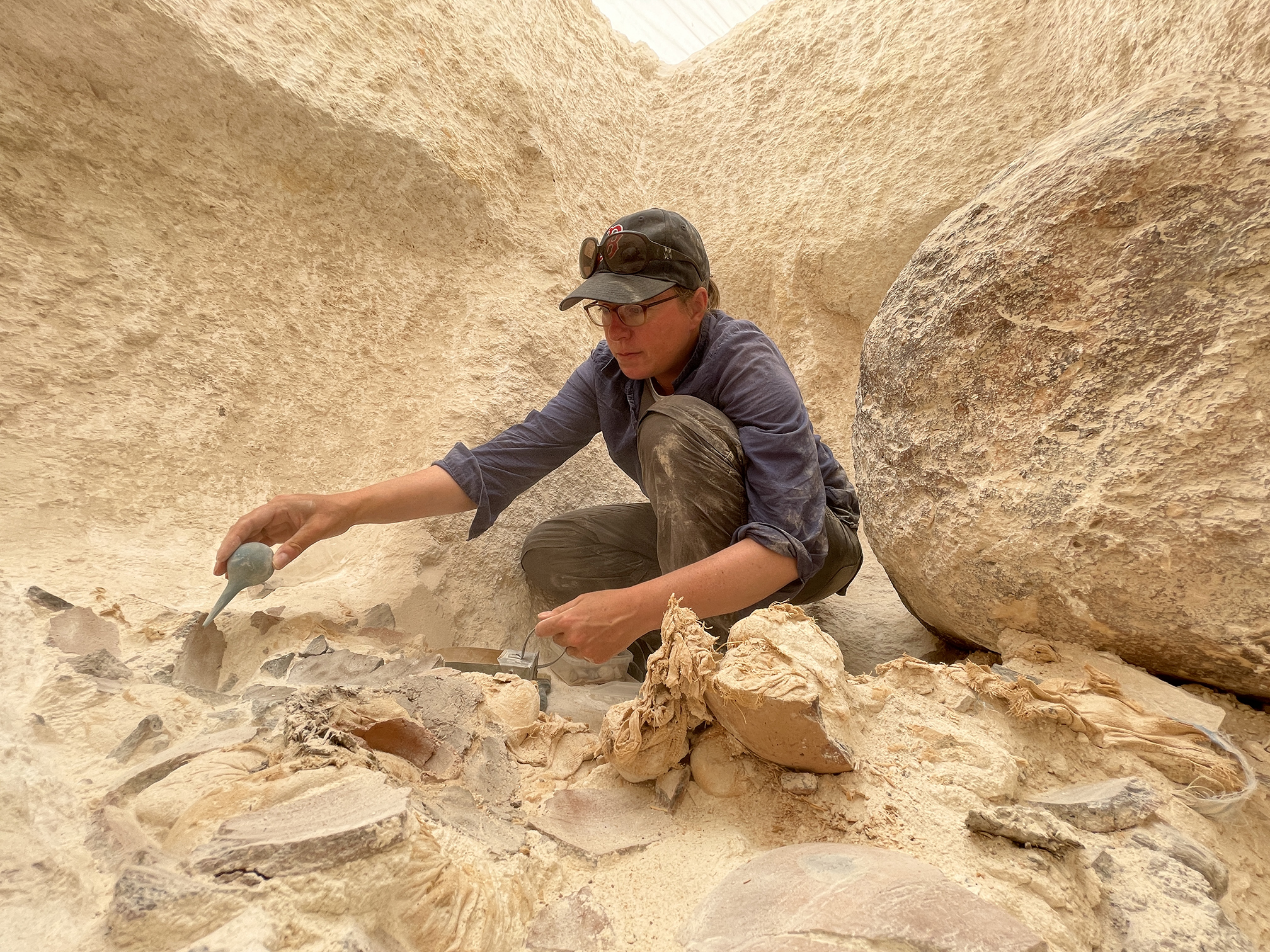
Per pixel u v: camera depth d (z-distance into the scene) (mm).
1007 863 750
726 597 1226
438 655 1281
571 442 1739
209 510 1491
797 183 2658
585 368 1763
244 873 547
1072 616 1200
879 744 960
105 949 500
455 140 2010
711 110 2957
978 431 1306
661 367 1569
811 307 2623
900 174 2420
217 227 1632
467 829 755
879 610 2074
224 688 1156
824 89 2688
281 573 1539
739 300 2734
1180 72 1271
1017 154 2201
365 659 1191
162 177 1550
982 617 1347
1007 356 1274
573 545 1765
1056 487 1181
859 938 571
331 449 1722
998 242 1311
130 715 863
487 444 1666
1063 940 662
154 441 1449
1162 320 1111
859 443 1625
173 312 1533
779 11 2930
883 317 1562
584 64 2803
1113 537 1106
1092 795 893
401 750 882
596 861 776
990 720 1022
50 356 1349
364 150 1810
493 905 651
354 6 1865
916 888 630
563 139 2508
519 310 2070
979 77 2322
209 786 697
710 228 2807
